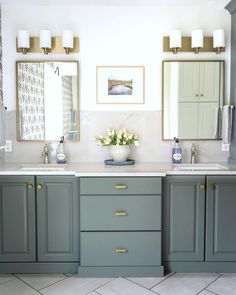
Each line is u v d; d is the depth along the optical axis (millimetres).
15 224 2475
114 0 2768
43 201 2463
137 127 2973
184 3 2834
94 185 2395
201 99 2945
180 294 2205
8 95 2932
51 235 2484
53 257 2496
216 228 2486
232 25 2854
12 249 2490
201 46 2797
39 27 2895
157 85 2947
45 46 2773
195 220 2486
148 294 2201
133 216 2412
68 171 2439
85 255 2438
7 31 2887
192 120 2959
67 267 2510
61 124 2959
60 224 2479
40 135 2961
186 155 2979
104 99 2953
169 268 2520
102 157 2979
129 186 2393
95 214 2410
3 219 2471
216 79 2936
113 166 2719
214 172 2447
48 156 2930
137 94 2949
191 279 2418
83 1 2787
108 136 2846
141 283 2355
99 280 2404
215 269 2520
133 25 2908
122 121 2973
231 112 2799
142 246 2432
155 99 2955
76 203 2467
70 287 2303
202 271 2520
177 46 2801
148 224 2416
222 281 2391
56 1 2789
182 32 2914
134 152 2975
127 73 2938
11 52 2902
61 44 2896
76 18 2896
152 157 2979
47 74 2922
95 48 2922
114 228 2416
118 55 2928
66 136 2967
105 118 2969
